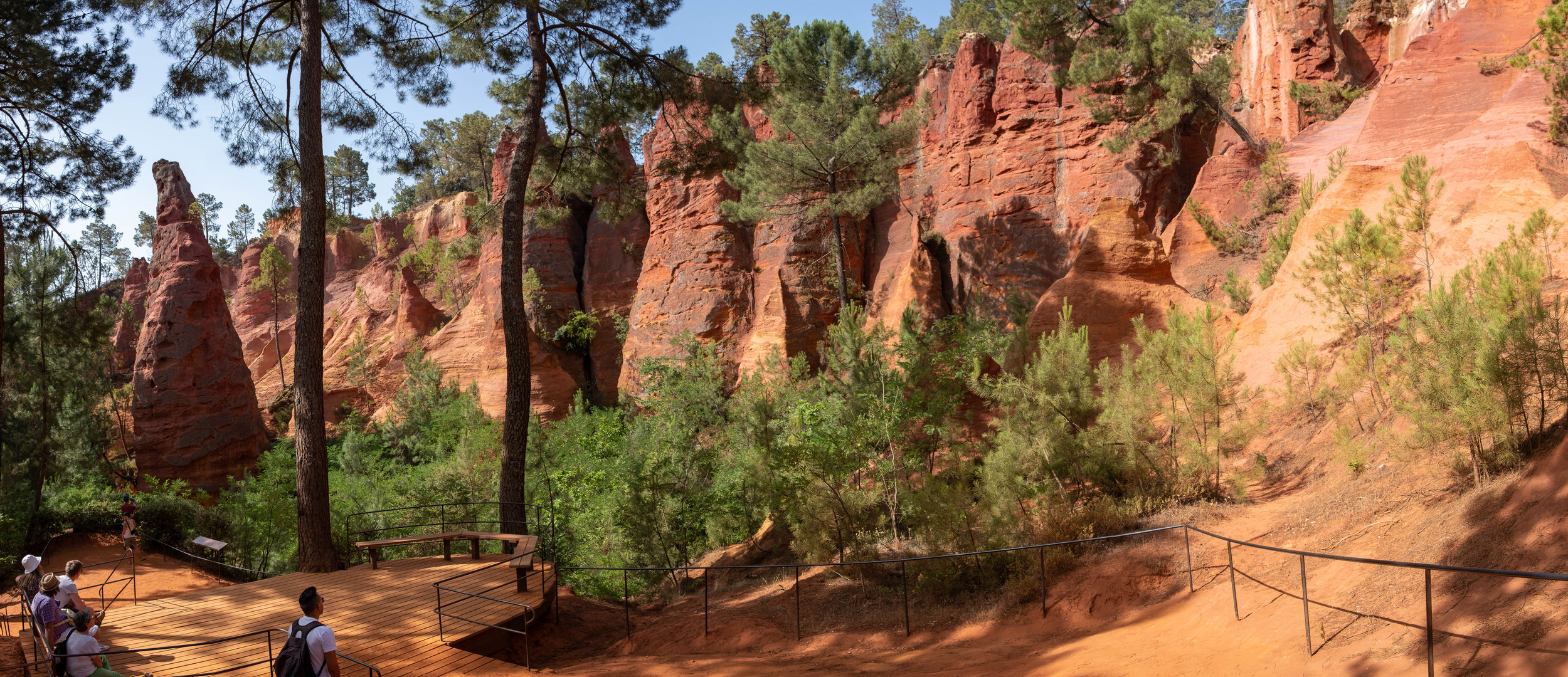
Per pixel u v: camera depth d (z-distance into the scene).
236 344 45.31
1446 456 9.50
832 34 34.75
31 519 22.48
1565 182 15.00
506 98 23.34
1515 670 5.29
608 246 59.09
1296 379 14.90
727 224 49.56
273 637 10.93
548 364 53.06
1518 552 6.63
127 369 69.00
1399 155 22.91
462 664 10.40
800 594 14.78
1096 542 11.87
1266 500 12.03
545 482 27.14
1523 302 8.90
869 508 17.09
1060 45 36.97
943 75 46.78
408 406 49.94
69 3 20.42
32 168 22.77
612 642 13.88
